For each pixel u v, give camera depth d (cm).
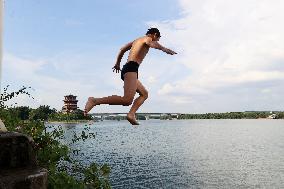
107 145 11656
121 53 465
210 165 7338
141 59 431
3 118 555
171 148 11175
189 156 8962
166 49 420
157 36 443
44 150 541
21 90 581
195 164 7456
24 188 310
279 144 13012
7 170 331
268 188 5103
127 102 409
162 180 5525
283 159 8406
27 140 354
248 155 9375
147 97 443
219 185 5269
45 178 332
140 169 6600
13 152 344
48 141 552
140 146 11681
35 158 358
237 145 12662
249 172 6506
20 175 313
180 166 7119
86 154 8394
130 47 462
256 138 16650
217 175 6134
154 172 6294
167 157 8694
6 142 341
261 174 6278
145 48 435
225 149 11088
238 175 6153
